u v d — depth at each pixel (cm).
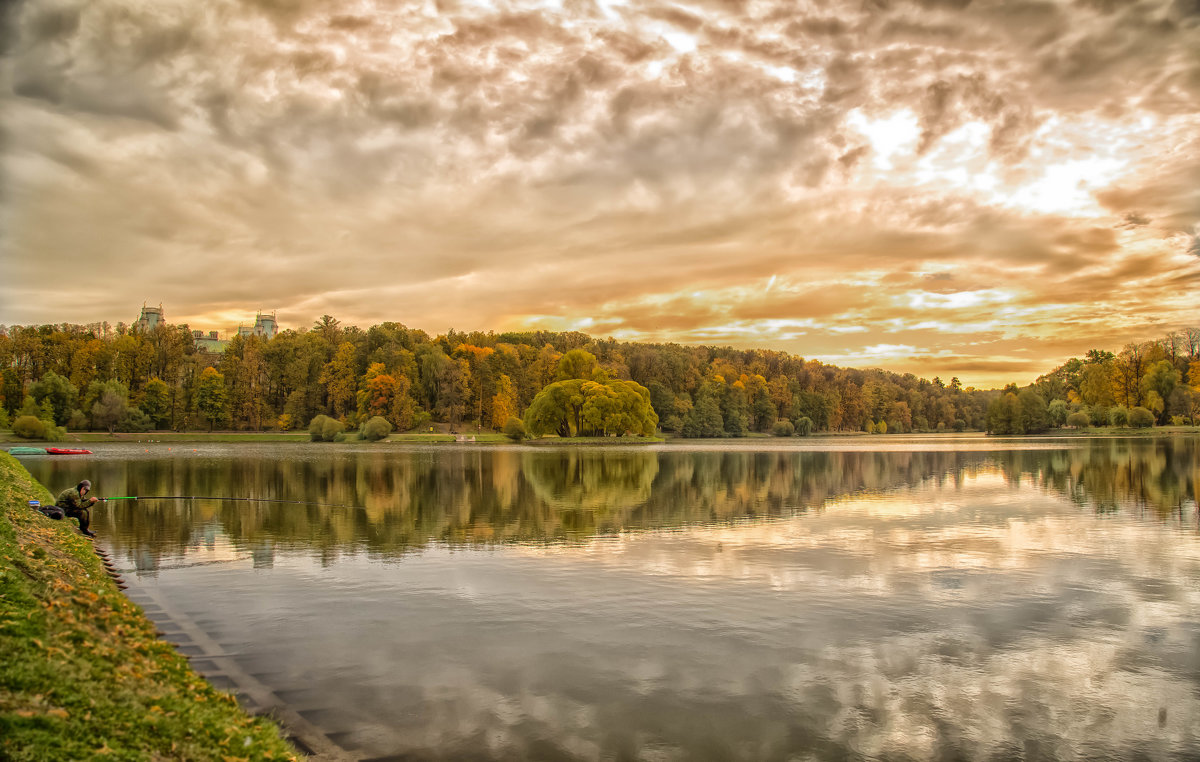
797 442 13512
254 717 969
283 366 13950
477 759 916
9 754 629
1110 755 955
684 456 8031
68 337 12694
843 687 1166
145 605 1605
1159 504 3438
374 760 906
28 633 888
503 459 7362
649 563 2070
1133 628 1477
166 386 12162
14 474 2505
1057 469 5588
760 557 2158
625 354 16812
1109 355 16312
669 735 992
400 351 13450
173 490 4053
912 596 1711
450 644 1354
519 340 18700
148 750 728
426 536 2538
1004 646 1364
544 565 2044
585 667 1241
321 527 2744
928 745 975
